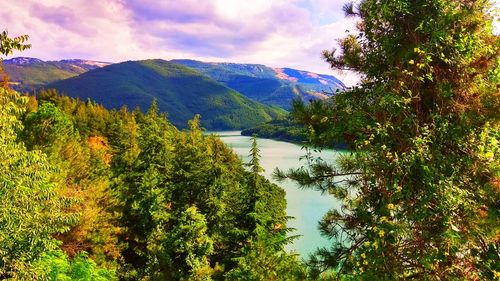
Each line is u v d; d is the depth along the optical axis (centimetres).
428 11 634
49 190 1167
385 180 618
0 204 1013
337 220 735
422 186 605
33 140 2505
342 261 710
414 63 637
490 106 596
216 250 2633
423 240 595
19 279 1045
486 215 583
